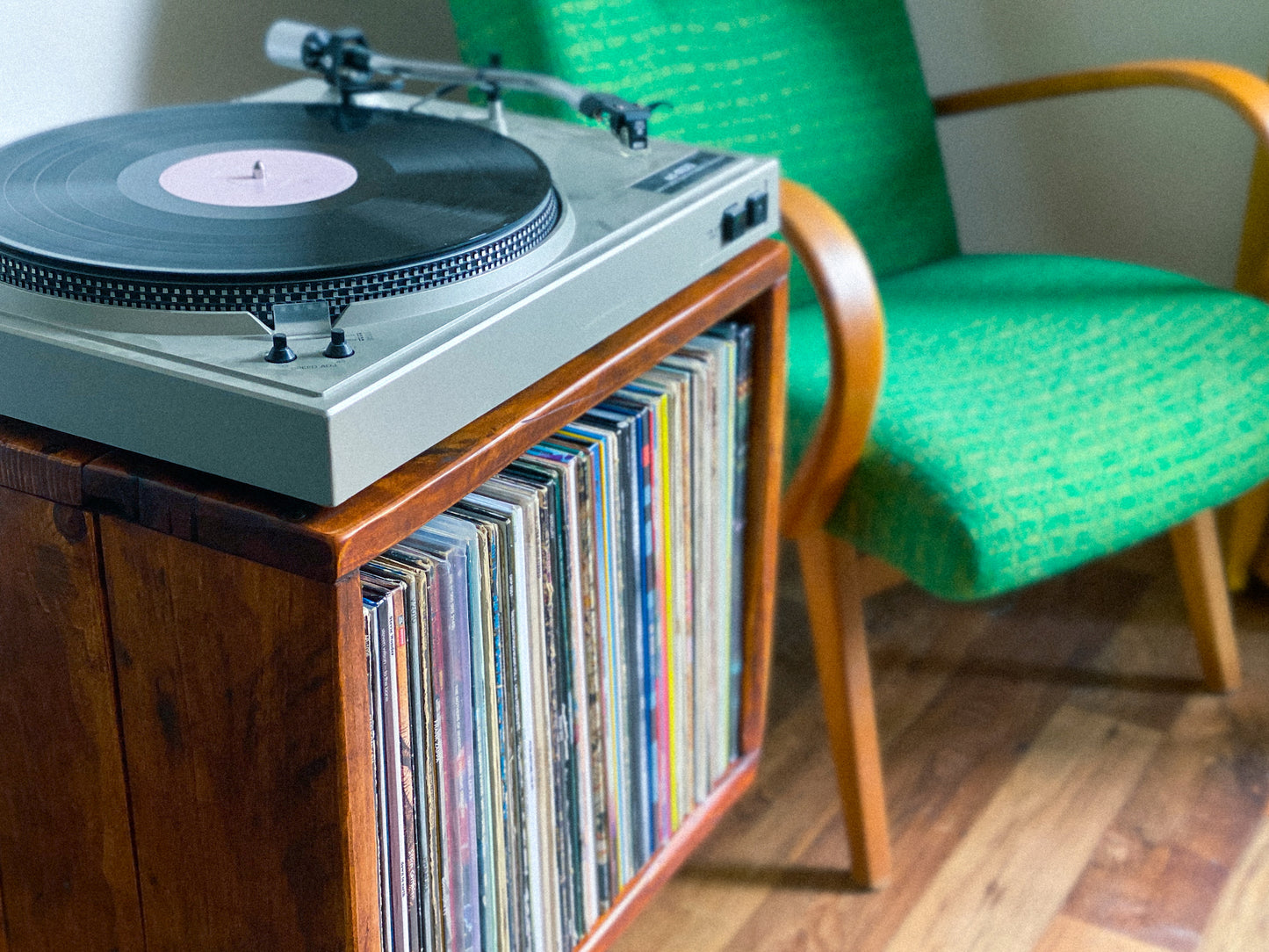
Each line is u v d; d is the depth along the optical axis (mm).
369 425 573
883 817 1199
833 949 1152
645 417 831
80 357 608
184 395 586
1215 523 1527
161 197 696
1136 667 1518
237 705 646
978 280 1395
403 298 632
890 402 1091
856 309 971
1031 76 1769
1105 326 1226
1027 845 1262
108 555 650
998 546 965
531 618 769
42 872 792
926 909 1193
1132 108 1719
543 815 838
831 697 1167
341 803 631
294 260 619
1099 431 1052
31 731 743
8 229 641
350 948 667
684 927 1175
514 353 658
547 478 757
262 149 779
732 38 1364
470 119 918
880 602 1635
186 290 608
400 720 682
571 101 859
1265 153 1443
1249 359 1145
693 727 1015
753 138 1378
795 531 1081
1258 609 1626
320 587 584
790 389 1146
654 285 768
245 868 691
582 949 914
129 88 1132
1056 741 1399
